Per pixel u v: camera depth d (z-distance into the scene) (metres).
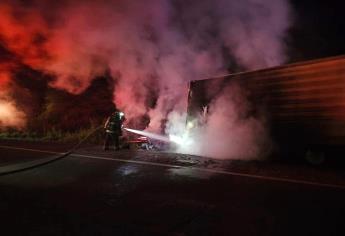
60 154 10.85
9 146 13.39
